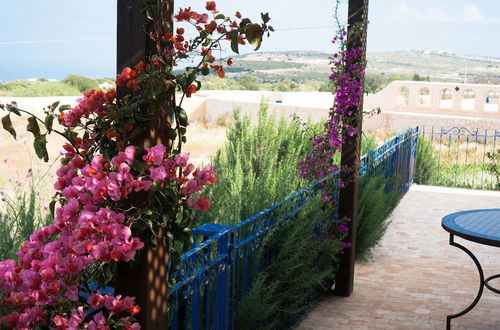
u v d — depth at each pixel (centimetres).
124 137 214
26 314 189
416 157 1107
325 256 476
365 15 484
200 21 222
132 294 219
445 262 619
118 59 219
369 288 536
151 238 213
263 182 502
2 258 296
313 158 500
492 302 504
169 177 211
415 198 950
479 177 1233
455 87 2480
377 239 626
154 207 213
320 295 512
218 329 329
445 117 2023
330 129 496
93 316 220
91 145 218
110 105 215
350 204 504
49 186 377
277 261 396
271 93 2456
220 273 327
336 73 489
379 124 2150
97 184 197
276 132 717
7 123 208
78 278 197
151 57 214
